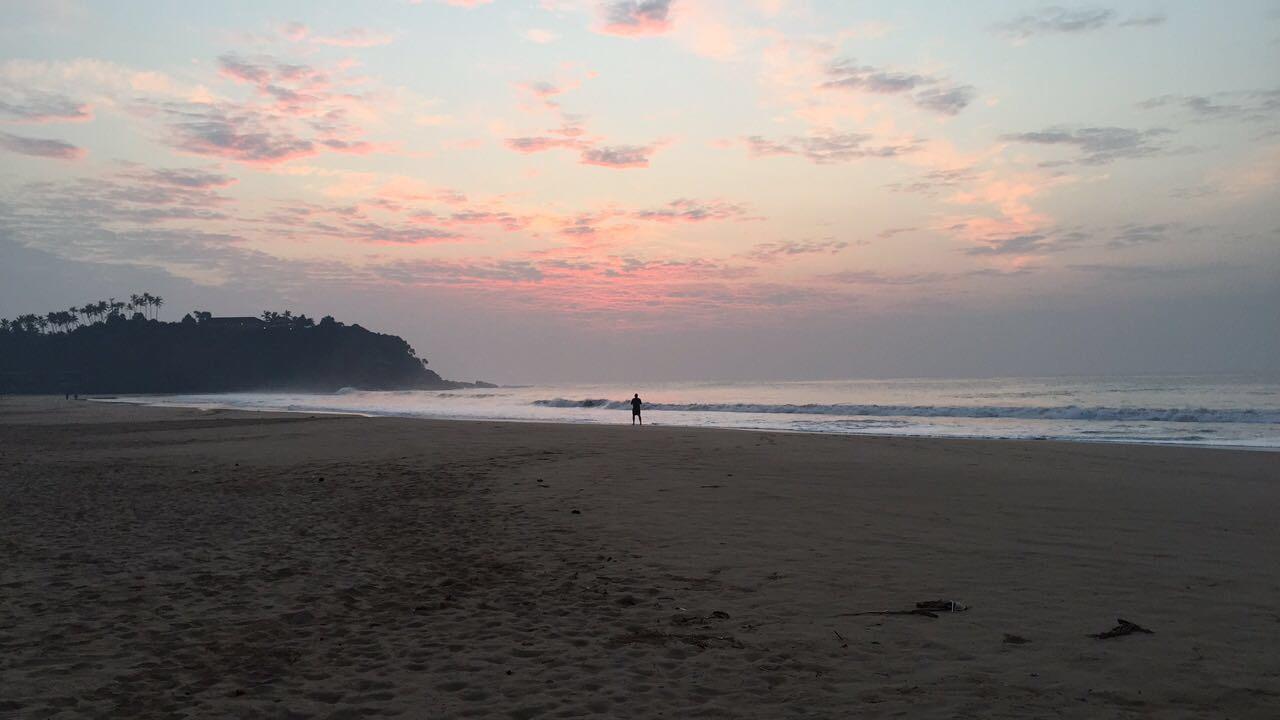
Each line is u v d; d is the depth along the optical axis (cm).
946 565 807
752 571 790
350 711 455
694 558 848
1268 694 461
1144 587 715
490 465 1773
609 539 954
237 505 1268
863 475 1528
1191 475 1527
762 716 440
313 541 970
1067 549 880
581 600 694
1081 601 670
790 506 1179
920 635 584
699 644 571
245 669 528
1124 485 1391
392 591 733
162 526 1083
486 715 448
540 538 968
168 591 734
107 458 2139
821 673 509
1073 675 498
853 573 776
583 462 1797
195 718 445
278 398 11906
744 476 1516
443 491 1384
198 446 2508
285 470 1761
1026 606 658
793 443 2228
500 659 545
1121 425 3241
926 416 4234
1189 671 502
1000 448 2050
